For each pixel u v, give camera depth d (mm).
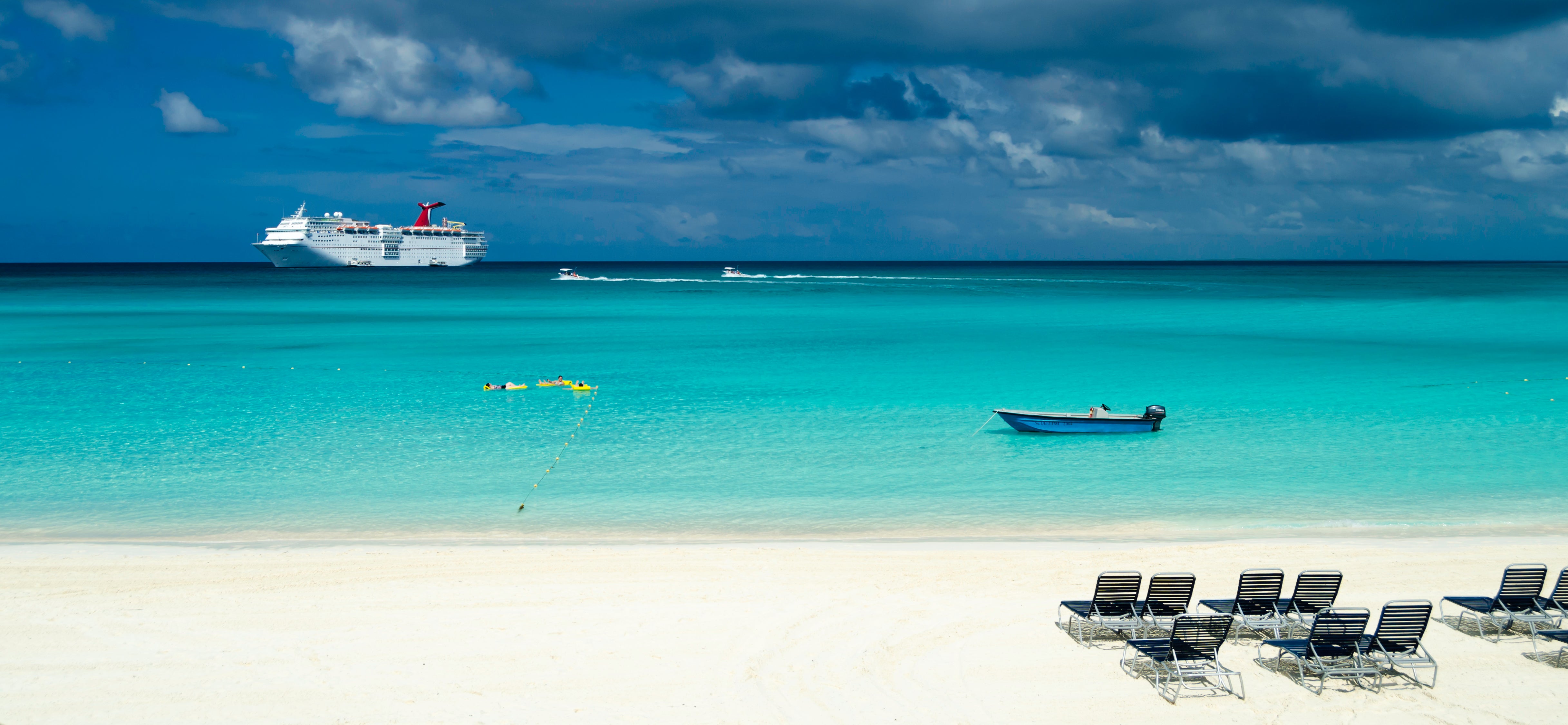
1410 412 32062
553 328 70750
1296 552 15906
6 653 11570
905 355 52062
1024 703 10539
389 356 50625
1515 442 26766
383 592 13727
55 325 70438
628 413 32312
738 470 23391
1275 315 84188
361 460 24406
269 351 52625
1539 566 15148
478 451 25594
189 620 12641
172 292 127688
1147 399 35719
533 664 11391
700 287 152000
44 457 24516
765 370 44625
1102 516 19094
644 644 11961
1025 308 95812
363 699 10547
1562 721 10227
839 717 10188
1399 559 15516
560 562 15156
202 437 27531
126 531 17734
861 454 25391
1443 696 10828
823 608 13188
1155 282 174500
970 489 21453
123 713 10188
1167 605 12352
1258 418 31125
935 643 12055
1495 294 121500
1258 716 10367
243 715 10172
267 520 18516
